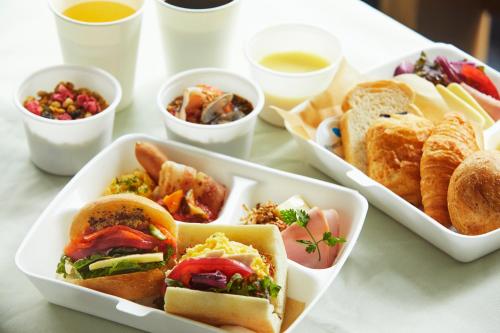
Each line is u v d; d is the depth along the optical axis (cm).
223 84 102
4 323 86
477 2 145
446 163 93
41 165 99
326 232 89
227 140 97
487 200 90
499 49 149
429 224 91
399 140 96
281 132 105
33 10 120
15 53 113
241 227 85
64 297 85
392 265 92
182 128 96
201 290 81
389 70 107
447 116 97
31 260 86
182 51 106
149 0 123
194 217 92
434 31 150
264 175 94
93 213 86
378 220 96
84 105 99
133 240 86
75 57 103
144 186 94
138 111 107
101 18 105
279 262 84
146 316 82
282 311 84
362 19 119
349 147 99
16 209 96
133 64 105
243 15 119
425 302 89
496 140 100
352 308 88
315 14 120
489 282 91
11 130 104
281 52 109
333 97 103
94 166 93
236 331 81
